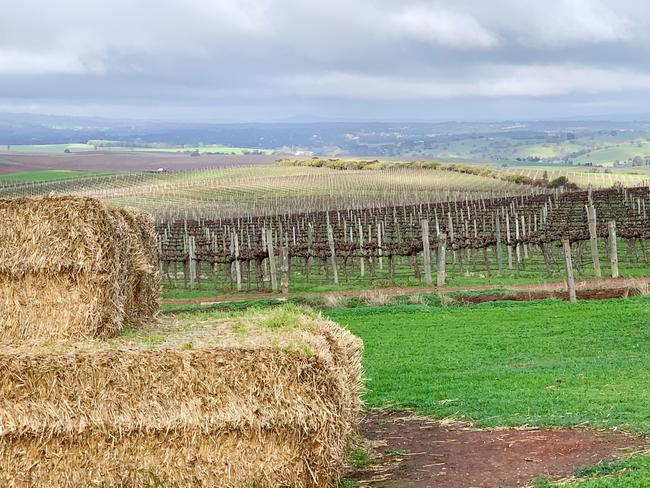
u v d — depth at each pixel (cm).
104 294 1335
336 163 18762
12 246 1326
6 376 1131
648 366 1989
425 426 1622
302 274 5744
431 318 3158
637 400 1617
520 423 1529
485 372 2111
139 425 1157
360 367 1468
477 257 6219
